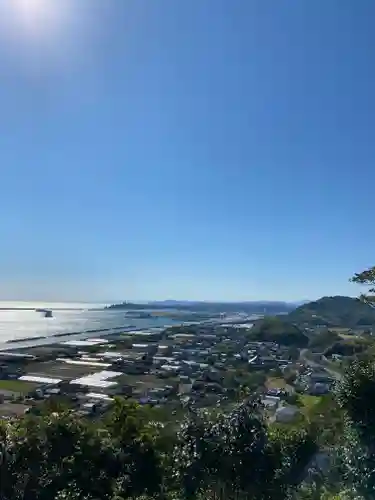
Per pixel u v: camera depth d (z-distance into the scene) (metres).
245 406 14.45
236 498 13.37
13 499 14.20
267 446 13.94
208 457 13.22
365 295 18.39
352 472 12.87
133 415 18.53
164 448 16.88
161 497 15.25
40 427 15.91
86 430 16.86
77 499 14.10
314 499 15.53
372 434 12.67
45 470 14.99
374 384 12.95
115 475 15.99
